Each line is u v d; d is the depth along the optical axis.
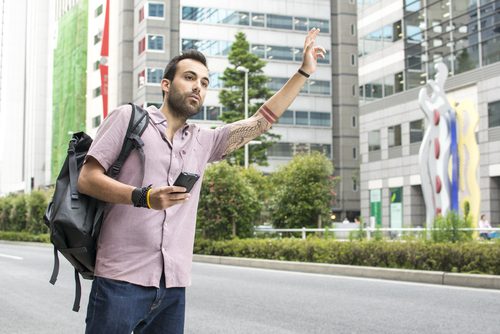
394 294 9.73
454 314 7.63
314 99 60.56
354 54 62.75
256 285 11.27
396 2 42.94
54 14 87.88
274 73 59.84
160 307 2.48
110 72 63.66
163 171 2.48
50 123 87.69
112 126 2.44
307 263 14.76
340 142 61.56
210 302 8.93
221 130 2.77
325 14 62.06
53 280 2.42
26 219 43.34
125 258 2.40
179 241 2.50
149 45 56.59
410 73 41.50
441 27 38.25
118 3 63.00
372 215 44.84
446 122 21.69
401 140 42.16
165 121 2.56
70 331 6.80
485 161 33.81
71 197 2.38
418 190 41.12
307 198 22.33
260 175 27.88
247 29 59.19
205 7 58.12
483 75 34.38
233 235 20.06
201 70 2.60
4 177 117.94
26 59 106.25
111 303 2.35
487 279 10.53
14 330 6.84
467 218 13.86
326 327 6.82
